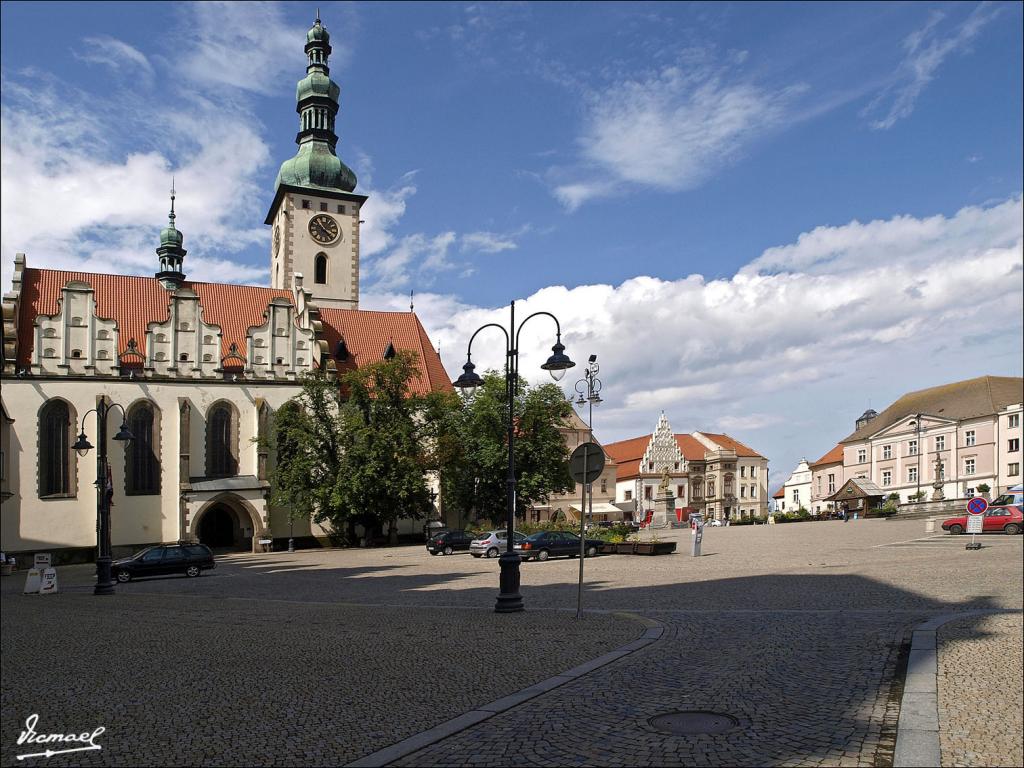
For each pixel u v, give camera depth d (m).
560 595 25.08
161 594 31.95
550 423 68.94
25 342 62.66
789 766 8.30
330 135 87.69
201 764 9.18
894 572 28.00
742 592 23.56
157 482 63.62
